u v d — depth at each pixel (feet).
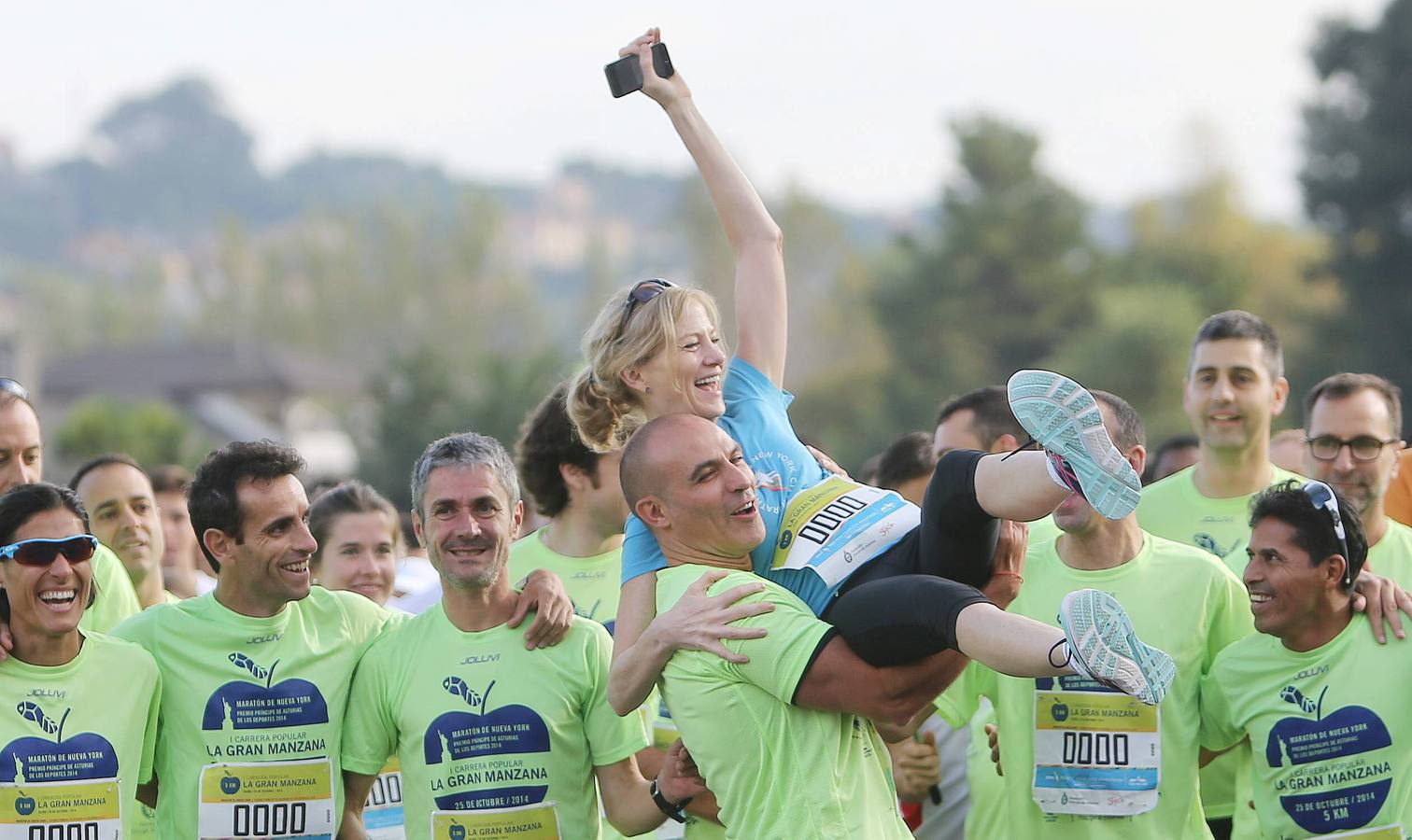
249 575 33.35
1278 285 355.77
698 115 33.73
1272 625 32.68
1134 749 33.86
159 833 33.83
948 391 309.83
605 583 40.16
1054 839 34.50
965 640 25.11
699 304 30.96
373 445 256.11
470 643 33.12
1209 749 35.09
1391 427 39.22
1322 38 277.64
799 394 363.76
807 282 530.27
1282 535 32.35
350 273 604.08
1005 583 27.86
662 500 28.40
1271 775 33.47
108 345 625.41
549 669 32.89
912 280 322.14
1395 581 38.34
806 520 28.68
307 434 456.04
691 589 27.96
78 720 32.42
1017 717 35.14
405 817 33.47
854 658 26.53
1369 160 265.34
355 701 33.96
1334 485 39.17
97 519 43.86
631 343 30.58
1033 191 322.96
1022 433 41.22
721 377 31.07
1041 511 25.43
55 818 31.99
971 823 39.73
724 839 33.19
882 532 28.02
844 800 27.63
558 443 39.83
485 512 32.19
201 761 33.42
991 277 320.50
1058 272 316.60
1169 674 24.32
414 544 62.18
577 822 32.91
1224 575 34.83
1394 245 262.88
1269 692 33.37
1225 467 42.65
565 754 32.81
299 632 34.22
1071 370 288.10
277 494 33.14
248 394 453.58
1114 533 34.55
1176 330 283.79
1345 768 32.68
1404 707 32.42
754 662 27.17
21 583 31.68
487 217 609.01
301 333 598.75
